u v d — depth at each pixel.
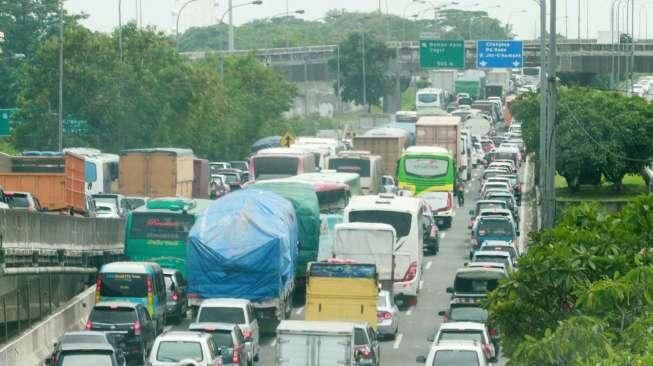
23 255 77.00
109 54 150.38
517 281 50.16
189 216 91.50
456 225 137.50
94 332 64.62
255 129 187.25
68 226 85.62
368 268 78.12
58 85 149.25
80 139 150.50
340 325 64.12
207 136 164.50
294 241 86.69
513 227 112.62
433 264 112.94
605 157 136.62
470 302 75.25
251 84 192.38
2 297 73.50
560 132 137.38
